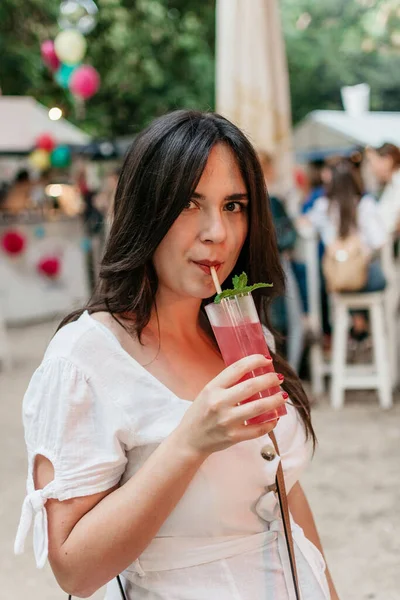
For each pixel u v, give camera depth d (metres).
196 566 1.18
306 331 5.09
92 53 13.23
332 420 4.61
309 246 5.03
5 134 8.18
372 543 2.98
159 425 1.15
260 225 1.29
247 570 1.19
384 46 17.83
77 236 9.73
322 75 17.48
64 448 1.10
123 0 13.41
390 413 4.71
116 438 1.13
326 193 4.79
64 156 8.53
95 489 1.10
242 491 1.19
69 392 1.12
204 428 1.00
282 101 4.94
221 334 1.10
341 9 17.84
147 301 1.24
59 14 12.41
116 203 1.25
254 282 1.41
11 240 8.91
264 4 4.78
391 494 3.44
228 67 4.79
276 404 0.98
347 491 3.50
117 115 14.30
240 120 4.77
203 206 1.18
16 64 11.77
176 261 1.20
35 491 1.11
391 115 9.81
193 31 14.02
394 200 5.12
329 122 8.66
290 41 17.06
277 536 1.23
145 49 13.40
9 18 11.91
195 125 1.19
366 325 5.98
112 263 1.23
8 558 2.99
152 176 1.17
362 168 6.92
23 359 7.04
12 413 5.16
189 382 1.25
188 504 1.16
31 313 9.30
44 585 2.77
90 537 1.05
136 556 1.07
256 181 1.25
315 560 1.36
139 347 1.24
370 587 2.65
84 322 1.21
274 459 1.21
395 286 5.17
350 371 5.05
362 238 4.70
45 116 8.73
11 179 10.68
